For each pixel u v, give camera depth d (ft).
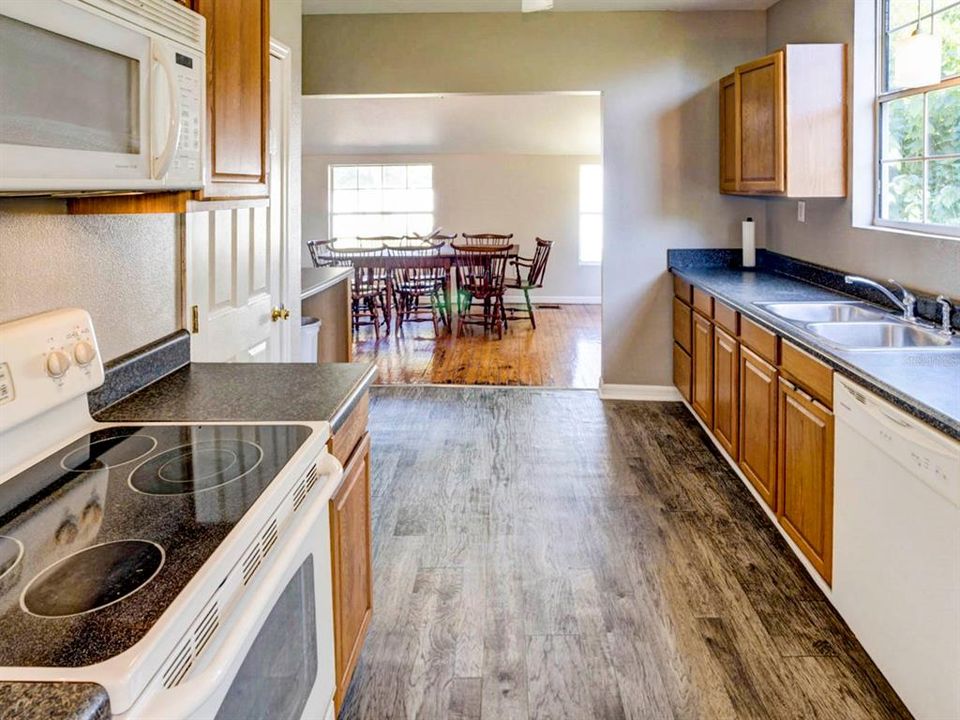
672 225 15.44
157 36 4.09
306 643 4.32
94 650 2.43
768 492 9.36
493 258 24.21
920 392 5.67
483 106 25.04
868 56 10.87
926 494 5.32
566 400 16.10
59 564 3.02
